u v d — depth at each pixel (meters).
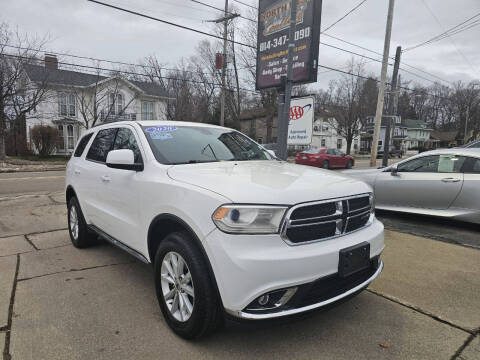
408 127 72.81
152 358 2.41
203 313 2.40
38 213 7.11
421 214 6.18
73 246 4.90
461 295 3.42
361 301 3.28
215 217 2.29
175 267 2.67
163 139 3.48
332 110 52.41
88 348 2.51
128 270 3.99
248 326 2.24
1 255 4.50
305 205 2.34
